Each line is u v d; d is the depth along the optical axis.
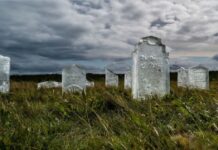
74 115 2.79
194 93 3.90
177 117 2.59
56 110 2.95
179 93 4.05
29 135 1.81
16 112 2.64
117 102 3.18
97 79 13.70
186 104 3.04
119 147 1.69
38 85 8.05
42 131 2.09
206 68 6.27
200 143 1.77
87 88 6.15
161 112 2.84
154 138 1.78
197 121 2.36
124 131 1.98
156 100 3.59
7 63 5.33
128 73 7.34
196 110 2.75
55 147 1.72
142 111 2.93
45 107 3.11
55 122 2.45
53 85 8.32
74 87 5.82
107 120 2.33
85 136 2.00
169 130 2.10
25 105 3.20
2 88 5.27
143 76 4.18
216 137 1.86
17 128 1.95
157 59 4.21
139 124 2.10
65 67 5.84
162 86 4.19
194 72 6.34
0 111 2.64
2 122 2.29
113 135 1.94
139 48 4.19
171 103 3.21
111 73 8.04
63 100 3.39
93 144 1.79
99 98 3.45
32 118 2.62
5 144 1.67
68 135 1.99
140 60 4.18
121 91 4.92
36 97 4.28
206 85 6.27
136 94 4.16
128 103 3.31
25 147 1.67
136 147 1.68
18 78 13.62
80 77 5.86
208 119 2.47
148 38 4.22
